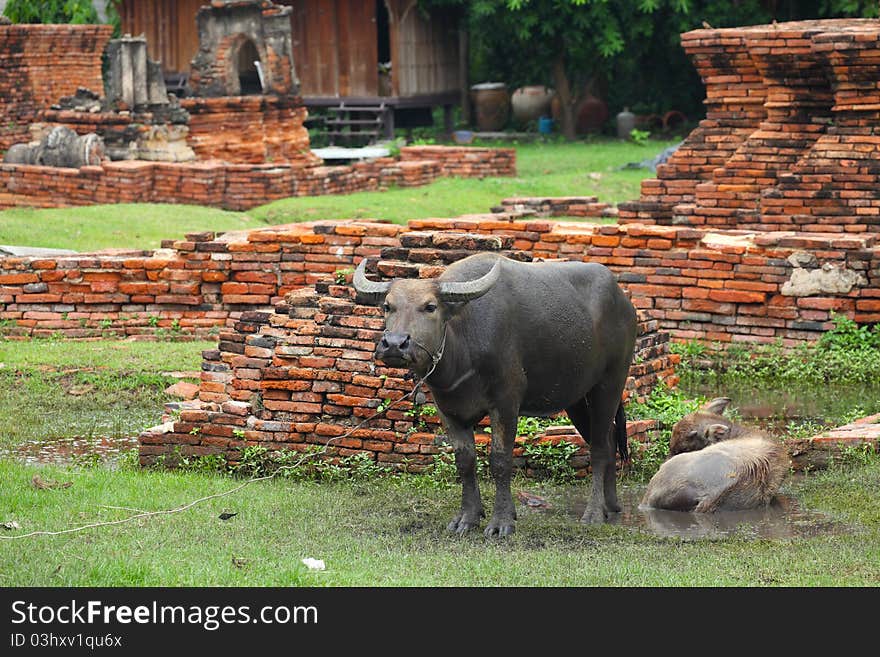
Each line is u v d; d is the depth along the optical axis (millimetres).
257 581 9938
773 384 18859
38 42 38438
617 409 12945
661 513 12664
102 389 17953
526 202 29906
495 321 11469
